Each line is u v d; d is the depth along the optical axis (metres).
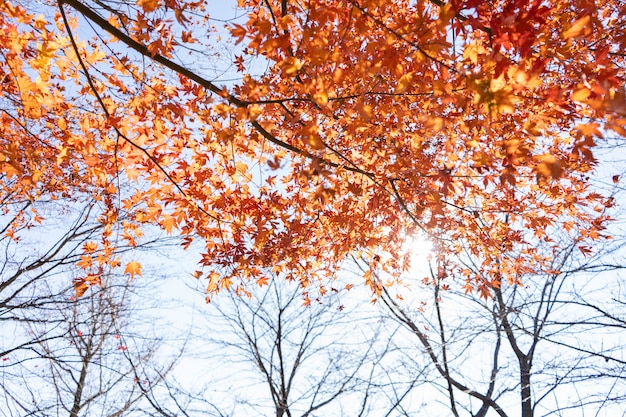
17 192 7.34
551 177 3.23
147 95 4.80
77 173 6.30
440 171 4.63
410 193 5.44
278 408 8.95
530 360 7.91
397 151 5.29
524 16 2.97
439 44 3.29
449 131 4.46
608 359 6.04
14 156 3.75
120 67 4.63
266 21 3.44
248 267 5.98
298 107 5.38
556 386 6.50
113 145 4.89
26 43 4.00
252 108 3.88
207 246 5.71
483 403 8.52
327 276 7.21
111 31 3.76
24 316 7.93
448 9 3.07
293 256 6.47
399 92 3.81
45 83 4.11
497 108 3.01
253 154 5.34
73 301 8.07
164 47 4.17
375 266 6.93
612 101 2.76
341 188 5.86
